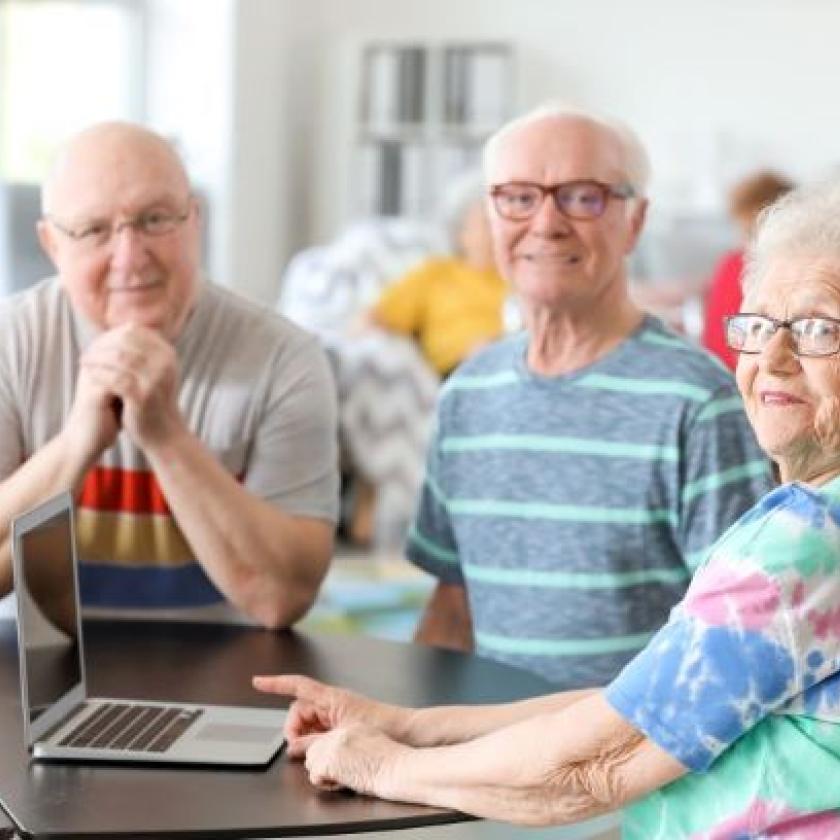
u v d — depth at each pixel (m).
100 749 2.70
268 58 12.68
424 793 2.47
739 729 2.14
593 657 3.55
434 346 9.85
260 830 2.39
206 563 3.64
